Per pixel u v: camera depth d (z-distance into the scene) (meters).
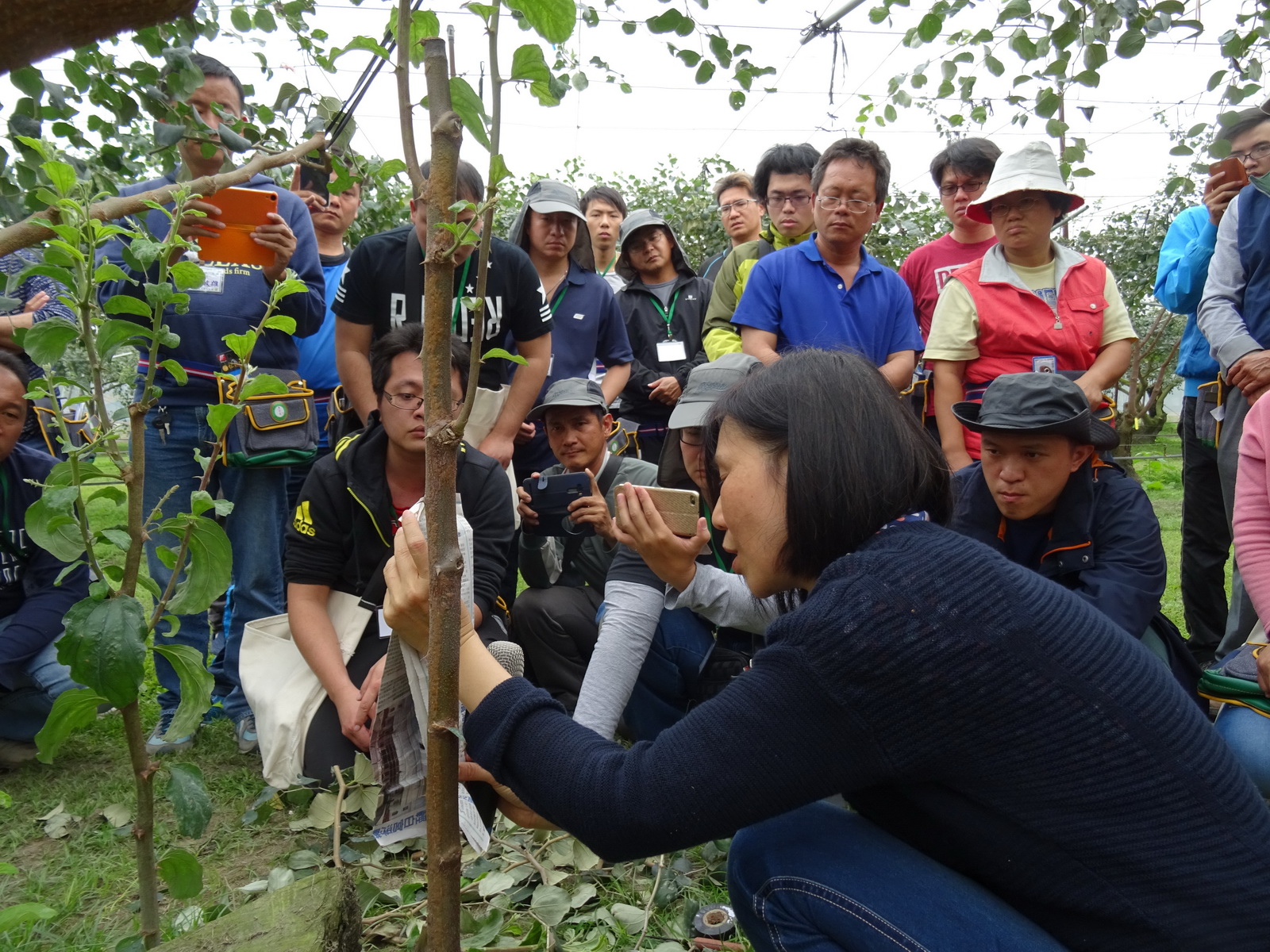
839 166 3.39
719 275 4.23
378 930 1.97
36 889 2.20
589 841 1.27
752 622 2.39
